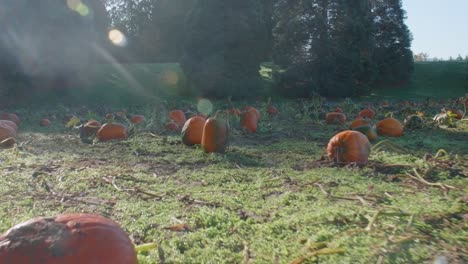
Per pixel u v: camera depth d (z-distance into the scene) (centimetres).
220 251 416
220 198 611
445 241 428
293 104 2803
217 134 988
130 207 567
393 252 393
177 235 466
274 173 777
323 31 3700
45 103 2986
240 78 3312
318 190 652
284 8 3822
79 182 710
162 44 5209
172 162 909
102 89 3350
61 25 3097
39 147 1127
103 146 1131
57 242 309
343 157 855
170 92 3462
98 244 316
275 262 390
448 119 1622
